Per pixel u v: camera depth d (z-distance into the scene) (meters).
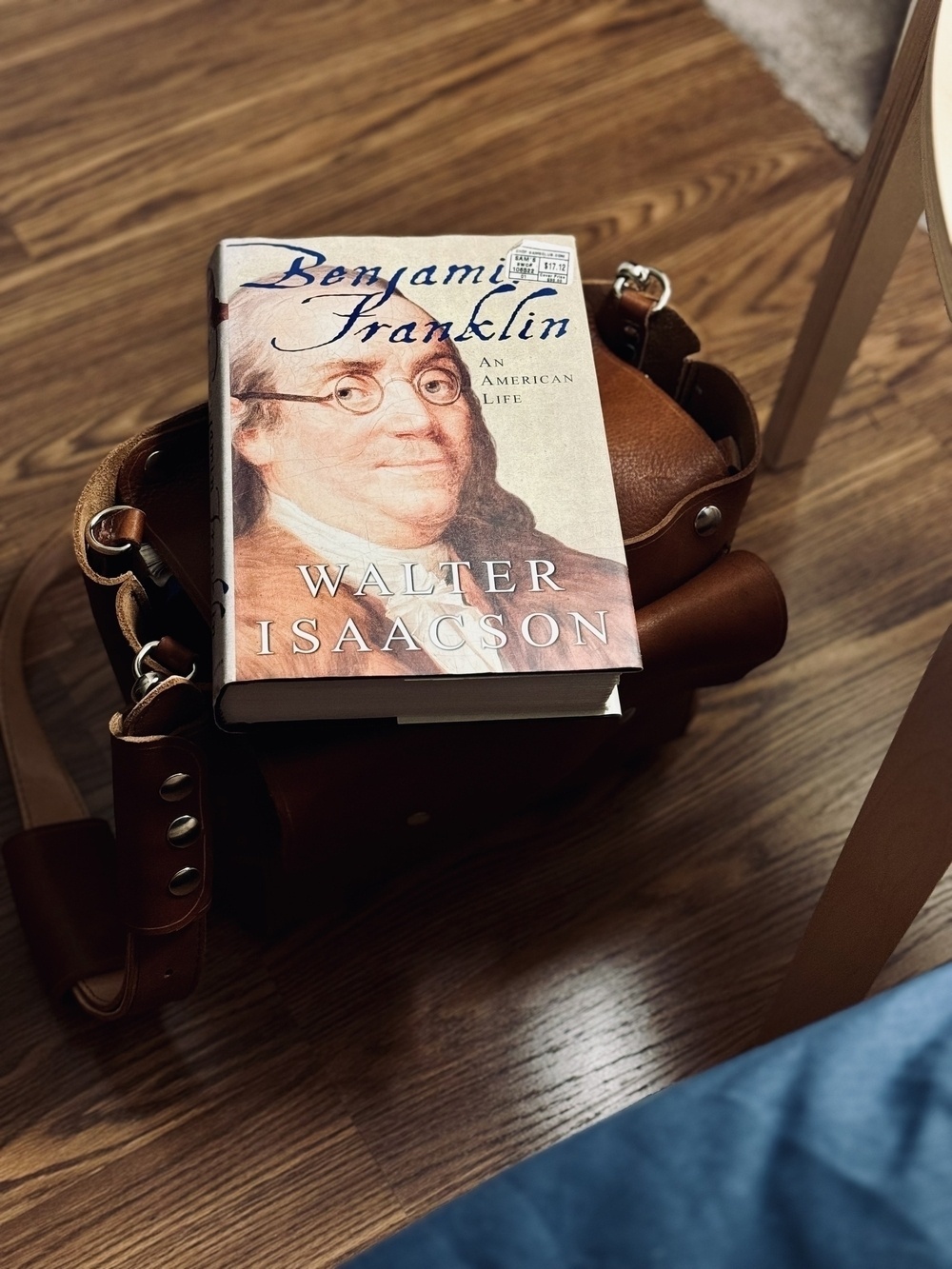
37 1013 0.95
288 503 0.74
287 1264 0.87
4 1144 0.90
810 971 0.86
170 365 1.26
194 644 0.85
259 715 0.73
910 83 0.92
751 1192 0.46
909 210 1.01
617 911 1.02
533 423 0.78
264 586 0.71
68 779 1.01
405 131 1.42
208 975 0.97
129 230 1.35
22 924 0.93
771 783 1.08
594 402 0.79
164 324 1.29
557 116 1.44
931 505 1.22
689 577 0.88
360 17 1.49
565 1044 0.96
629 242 1.36
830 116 1.44
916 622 1.16
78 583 1.15
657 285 1.08
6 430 1.22
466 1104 0.93
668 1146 0.47
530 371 0.80
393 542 0.73
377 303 0.82
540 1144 0.92
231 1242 0.88
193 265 1.33
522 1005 0.97
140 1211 0.88
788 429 1.20
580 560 0.75
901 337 1.31
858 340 1.12
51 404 1.24
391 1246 0.46
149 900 0.80
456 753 0.80
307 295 0.81
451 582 0.73
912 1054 0.49
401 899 1.01
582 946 1.00
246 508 0.73
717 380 0.92
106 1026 0.95
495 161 1.41
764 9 1.50
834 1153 0.47
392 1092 0.94
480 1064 0.95
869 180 0.99
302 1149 0.91
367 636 0.71
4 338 1.27
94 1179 0.89
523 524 0.75
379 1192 0.90
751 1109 0.48
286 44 1.47
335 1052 0.95
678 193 1.39
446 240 0.85
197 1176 0.90
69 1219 0.88
